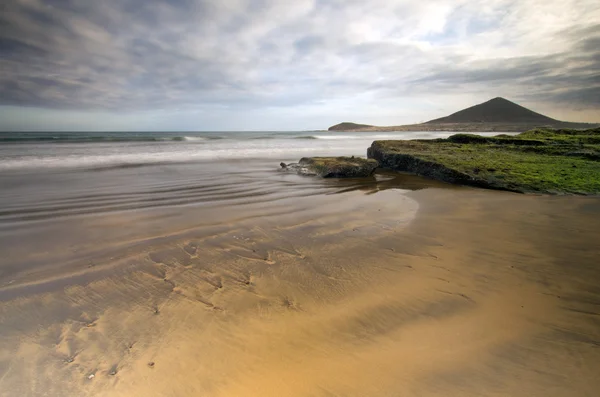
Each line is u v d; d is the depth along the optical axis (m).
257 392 2.51
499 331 3.20
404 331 3.29
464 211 7.88
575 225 6.50
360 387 2.54
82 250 5.44
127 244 5.72
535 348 2.91
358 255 5.32
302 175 14.13
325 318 3.55
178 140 36.25
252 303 3.85
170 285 4.28
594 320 3.30
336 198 9.74
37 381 2.62
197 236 6.17
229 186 11.38
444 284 4.25
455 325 3.35
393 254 5.34
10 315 3.55
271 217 7.57
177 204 8.71
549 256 4.99
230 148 27.00
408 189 11.12
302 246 5.74
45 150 20.50
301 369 2.76
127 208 8.21
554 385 2.46
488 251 5.32
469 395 2.41
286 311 3.69
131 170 14.20
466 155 14.91
